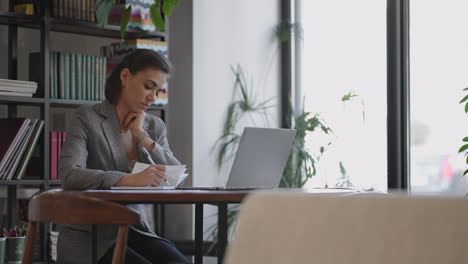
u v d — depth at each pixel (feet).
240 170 8.86
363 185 15.71
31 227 6.77
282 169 9.50
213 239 15.44
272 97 16.85
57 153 12.78
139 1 14.06
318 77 16.57
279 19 17.01
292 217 3.23
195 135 15.42
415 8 15.08
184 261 9.12
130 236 9.11
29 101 12.26
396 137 15.21
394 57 15.28
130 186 8.43
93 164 9.27
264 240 3.23
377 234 3.12
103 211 6.24
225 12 16.03
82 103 13.15
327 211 3.19
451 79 14.48
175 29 15.70
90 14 13.25
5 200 13.23
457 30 14.42
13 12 12.24
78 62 13.17
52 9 12.84
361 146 15.80
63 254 8.87
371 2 15.79
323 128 16.14
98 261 8.82
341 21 16.25
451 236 3.01
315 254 3.17
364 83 15.84
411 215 3.09
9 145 12.09
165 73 9.62
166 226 15.66
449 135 14.51
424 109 14.92
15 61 13.10
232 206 15.72
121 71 9.55
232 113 15.99
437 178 14.65
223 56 15.97
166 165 8.98
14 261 11.71
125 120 9.63
